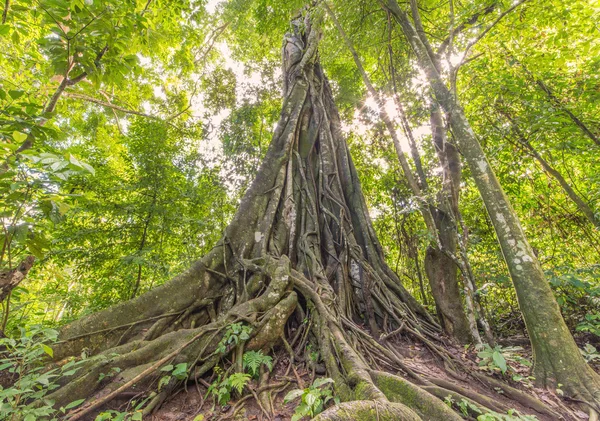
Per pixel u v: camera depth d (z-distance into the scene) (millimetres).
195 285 4418
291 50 9609
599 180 5367
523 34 5250
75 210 5762
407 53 6809
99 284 6137
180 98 10711
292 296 4027
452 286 5043
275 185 6176
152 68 9594
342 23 6969
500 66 5586
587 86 4633
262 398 2830
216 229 8469
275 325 3604
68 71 3236
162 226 6672
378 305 4953
